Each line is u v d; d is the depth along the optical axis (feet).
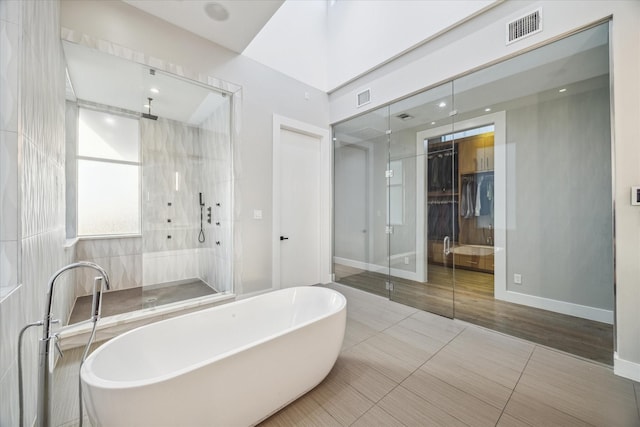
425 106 10.48
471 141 10.62
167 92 10.23
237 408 4.31
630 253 5.77
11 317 3.77
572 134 8.75
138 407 3.48
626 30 5.77
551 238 9.25
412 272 11.18
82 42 7.13
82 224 11.49
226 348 6.39
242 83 10.44
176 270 12.83
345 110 13.07
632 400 5.15
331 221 14.06
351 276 13.39
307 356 5.22
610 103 6.05
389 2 10.70
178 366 5.60
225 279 11.00
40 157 5.20
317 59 13.34
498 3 7.70
